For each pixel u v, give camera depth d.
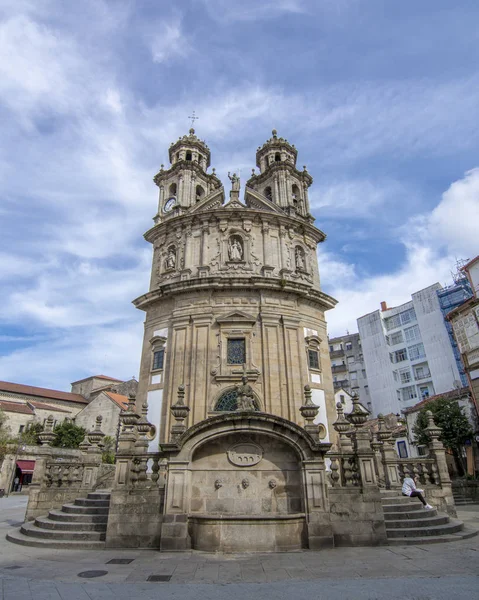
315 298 25.88
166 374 23.56
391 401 57.97
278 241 27.22
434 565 9.98
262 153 34.44
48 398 60.25
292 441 13.38
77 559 11.29
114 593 8.02
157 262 28.67
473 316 32.25
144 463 14.20
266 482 13.23
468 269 34.06
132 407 15.27
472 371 32.28
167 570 9.98
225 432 13.48
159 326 25.33
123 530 13.05
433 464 18.72
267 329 23.56
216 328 23.58
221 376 22.19
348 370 68.44
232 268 25.56
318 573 9.52
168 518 12.61
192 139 34.03
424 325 56.34
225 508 12.95
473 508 23.20
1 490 38.53
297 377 23.16
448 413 33.06
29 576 9.45
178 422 14.32
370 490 13.33
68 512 15.79
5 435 45.06
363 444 14.02
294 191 32.59
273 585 8.49
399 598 7.40
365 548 12.30
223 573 9.64
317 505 12.69
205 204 29.95
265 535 12.19
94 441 19.48
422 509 15.25
